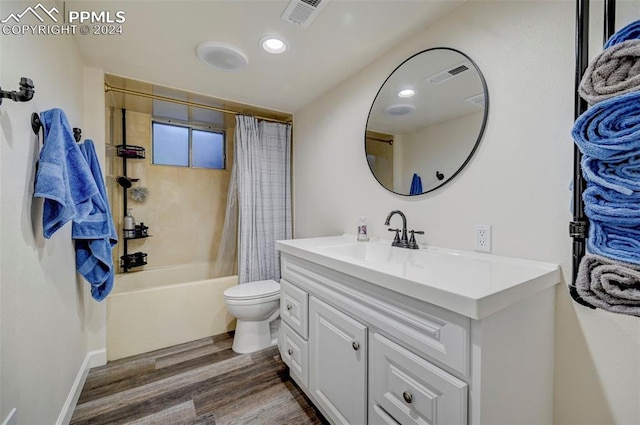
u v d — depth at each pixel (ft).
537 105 3.45
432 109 4.72
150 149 9.11
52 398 3.92
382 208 5.78
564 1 3.24
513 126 3.69
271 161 8.86
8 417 2.79
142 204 9.02
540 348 3.06
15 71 3.05
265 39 5.16
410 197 5.15
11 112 2.95
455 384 2.49
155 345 6.84
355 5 4.30
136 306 6.64
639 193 2.18
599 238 2.47
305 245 5.29
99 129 6.20
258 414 4.68
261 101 8.13
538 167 3.45
